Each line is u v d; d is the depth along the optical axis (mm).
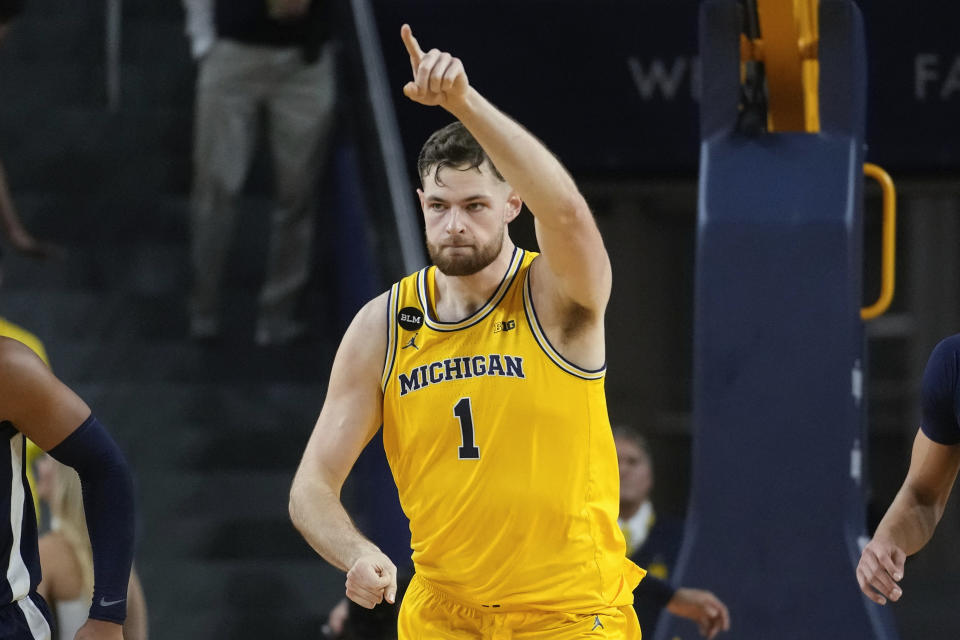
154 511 23344
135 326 26172
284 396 25156
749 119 16688
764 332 15930
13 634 11398
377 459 22203
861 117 16562
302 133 25141
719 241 16031
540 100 29281
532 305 11297
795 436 15836
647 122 29188
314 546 11250
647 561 18734
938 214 48500
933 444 12977
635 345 45438
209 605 22453
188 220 27828
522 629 11523
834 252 15867
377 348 11578
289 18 24688
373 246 22469
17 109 28766
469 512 11312
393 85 29656
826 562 15719
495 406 11219
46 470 16156
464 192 10859
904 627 41875
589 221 10555
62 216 27562
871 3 28500
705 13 16625
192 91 29750
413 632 11867
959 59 28516
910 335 49250
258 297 27109
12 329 18297
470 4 29203
